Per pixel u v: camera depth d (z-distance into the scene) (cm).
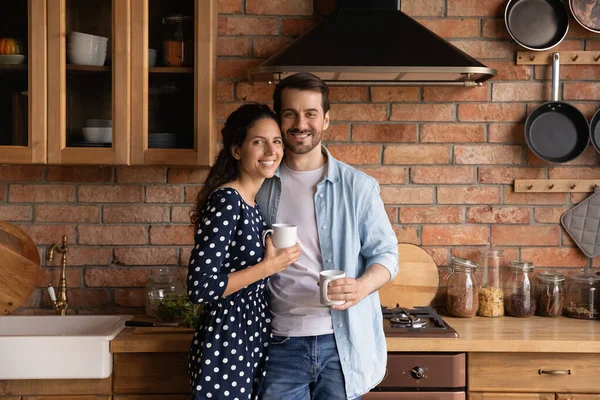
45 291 284
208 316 196
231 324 193
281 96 206
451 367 233
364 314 211
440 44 248
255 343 199
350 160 284
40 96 252
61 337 230
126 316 269
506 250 287
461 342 232
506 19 277
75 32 253
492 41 282
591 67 282
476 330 248
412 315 260
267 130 195
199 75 252
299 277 207
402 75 254
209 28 252
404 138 284
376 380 211
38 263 274
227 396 192
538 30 279
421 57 241
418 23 259
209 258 186
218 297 187
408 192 285
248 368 195
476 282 280
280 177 214
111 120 254
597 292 269
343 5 263
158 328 249
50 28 251
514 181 283
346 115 283
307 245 211
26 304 284
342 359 204
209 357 192
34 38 251
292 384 204
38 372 229
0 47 253
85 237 284
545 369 235
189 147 255
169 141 255
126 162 253
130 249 284
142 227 284
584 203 283
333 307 191
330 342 205
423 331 239
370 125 283
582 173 284
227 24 280
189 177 284
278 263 192
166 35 254
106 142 254
